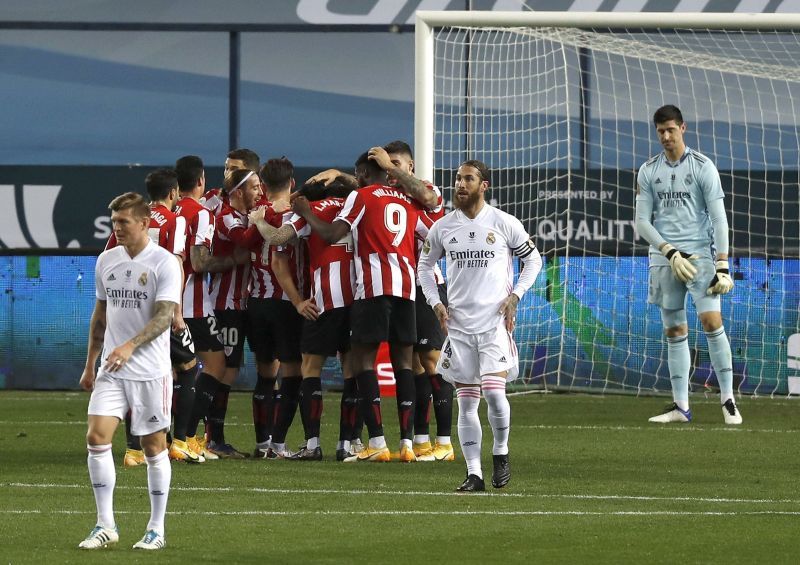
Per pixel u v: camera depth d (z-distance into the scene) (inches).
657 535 848.3
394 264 1213.1
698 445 1376.7
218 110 2288.4
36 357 2055.9
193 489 1053.8
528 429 1537.9
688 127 2142.0
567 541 825.5
